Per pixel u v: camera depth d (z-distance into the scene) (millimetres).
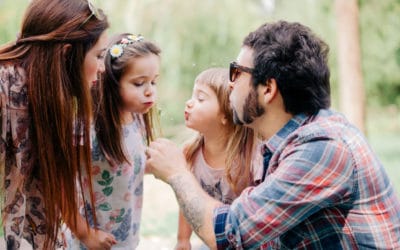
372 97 10984
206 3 9602
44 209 1854
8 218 1774
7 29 8133
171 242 4305
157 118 2271
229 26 9547
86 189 2066
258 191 1592
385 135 12734
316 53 1631
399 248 1612
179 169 1777
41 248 1880
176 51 9570
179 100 9805
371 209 1588
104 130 2000
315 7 9359
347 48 7707
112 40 1991
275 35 1635
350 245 1595
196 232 1677
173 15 9539
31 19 1733
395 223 1627
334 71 9508
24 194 1785
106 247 2012
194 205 1683
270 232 1570
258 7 10133
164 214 5301
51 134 1742
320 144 1563
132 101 1972
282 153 1621
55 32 1703
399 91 10805
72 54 1737
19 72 1724
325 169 1542
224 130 2172
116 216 2123
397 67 10180
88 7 1767
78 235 1981
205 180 2252
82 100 1775
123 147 2053
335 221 1597
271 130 1708
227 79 2146
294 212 1551
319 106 1644
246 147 2162
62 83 1717
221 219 1625
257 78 1642
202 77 2188
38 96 1717
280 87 1623
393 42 9664
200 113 2160
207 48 9648
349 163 1561
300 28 1661
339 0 7727
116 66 1944
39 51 1717
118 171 2066
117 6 9133
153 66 1974
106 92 1980
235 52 9602
